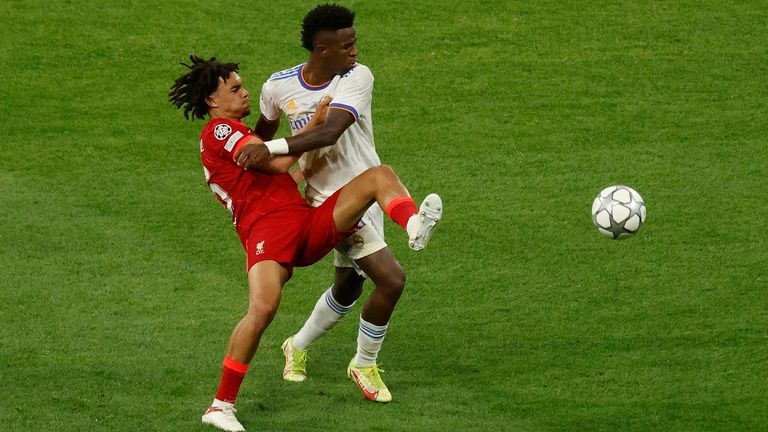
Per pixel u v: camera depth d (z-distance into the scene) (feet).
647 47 140.97
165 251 98.48
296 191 71.72
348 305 75.92
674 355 79.41
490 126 124.26
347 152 74.18
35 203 107.34
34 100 129.90
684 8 150.00
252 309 67.15
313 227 70.08
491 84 133.28
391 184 69.05
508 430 68.64
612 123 124.47
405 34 143.84
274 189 70.69
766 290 89.61
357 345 79.82
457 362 79.30
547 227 102.63
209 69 71.31
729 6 150.51
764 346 80.38
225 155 70.49
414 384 75.92
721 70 135.85
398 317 86.94
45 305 87.45
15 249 97.66
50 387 73.31
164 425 67.92
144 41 142.20
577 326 84.64
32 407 70.13
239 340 66.95
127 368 76.84
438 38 143.02
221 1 151.23
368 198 69.36
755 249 97.19
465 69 136.46
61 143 120.57
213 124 71.05
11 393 72.23
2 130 123.24
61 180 112.57
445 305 88.94
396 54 139.64
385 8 149.38
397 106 128.77
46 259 96.02
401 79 134.41
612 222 77.97
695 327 83.76
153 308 87.66
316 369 79.05
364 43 141.69
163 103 129.90
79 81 134.21
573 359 79.25
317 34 71.82
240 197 70.90
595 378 76.23
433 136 122.31
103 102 129.80
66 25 144.97
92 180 112.78
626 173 113.39
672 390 74.28
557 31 144.66
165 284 92.17
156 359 78.48
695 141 120.26
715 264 94.63
